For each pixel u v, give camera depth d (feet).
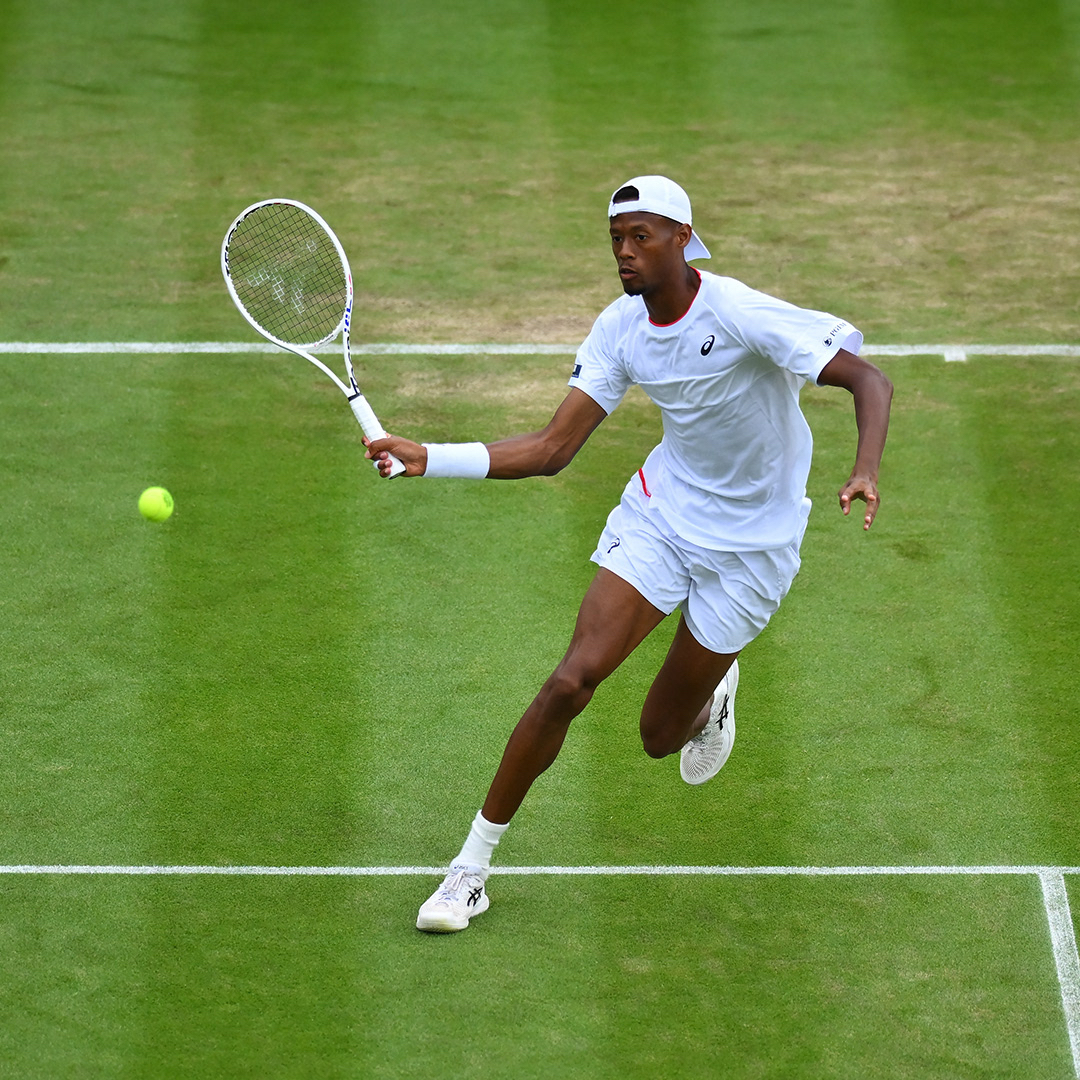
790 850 70.33
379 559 91.56
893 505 96.94
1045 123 148.97
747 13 169.68
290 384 109.09
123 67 155.84
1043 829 71.51
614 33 164.96
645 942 64.90
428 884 68.33
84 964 63.26
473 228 130.21
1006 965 63.77
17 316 115.96
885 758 76.33
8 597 87.30
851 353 58.49
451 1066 58.54
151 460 100.17
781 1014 61.21
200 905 66.64
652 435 104.99
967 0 173.17
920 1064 58.90
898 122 148.97
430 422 104.88
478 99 151.74
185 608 86.84
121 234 127.65
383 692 80.74
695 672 65.26
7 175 136.46
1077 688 81.05
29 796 73.00
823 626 86.22
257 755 76.13
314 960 63.72
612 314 62.80
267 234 126.52
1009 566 91.20
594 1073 58.29
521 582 89.86
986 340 114.93
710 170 139.74
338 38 162.91
